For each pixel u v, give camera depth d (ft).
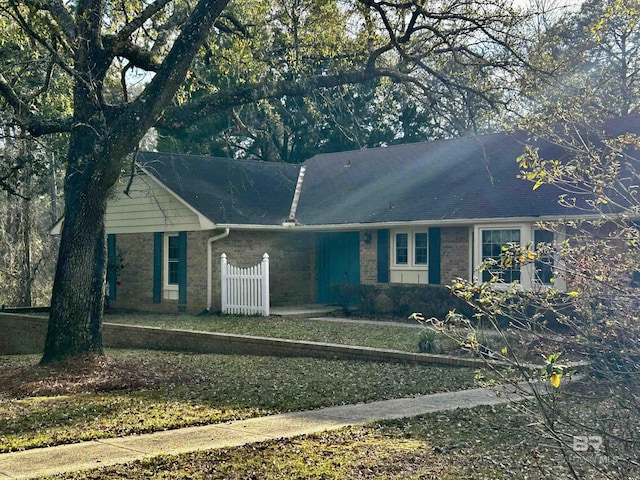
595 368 18.39
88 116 46.09
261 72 58.75
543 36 50.67
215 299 76.64
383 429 28.99
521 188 66.80
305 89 50.31
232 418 31.42
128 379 41.39
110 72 57.62
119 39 46.34
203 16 43.62
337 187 86.69
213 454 25.45
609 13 44.32
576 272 17.95
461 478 22.59
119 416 31.94
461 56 53.06
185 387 39.17
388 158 88.43
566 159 58.90
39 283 131.34
